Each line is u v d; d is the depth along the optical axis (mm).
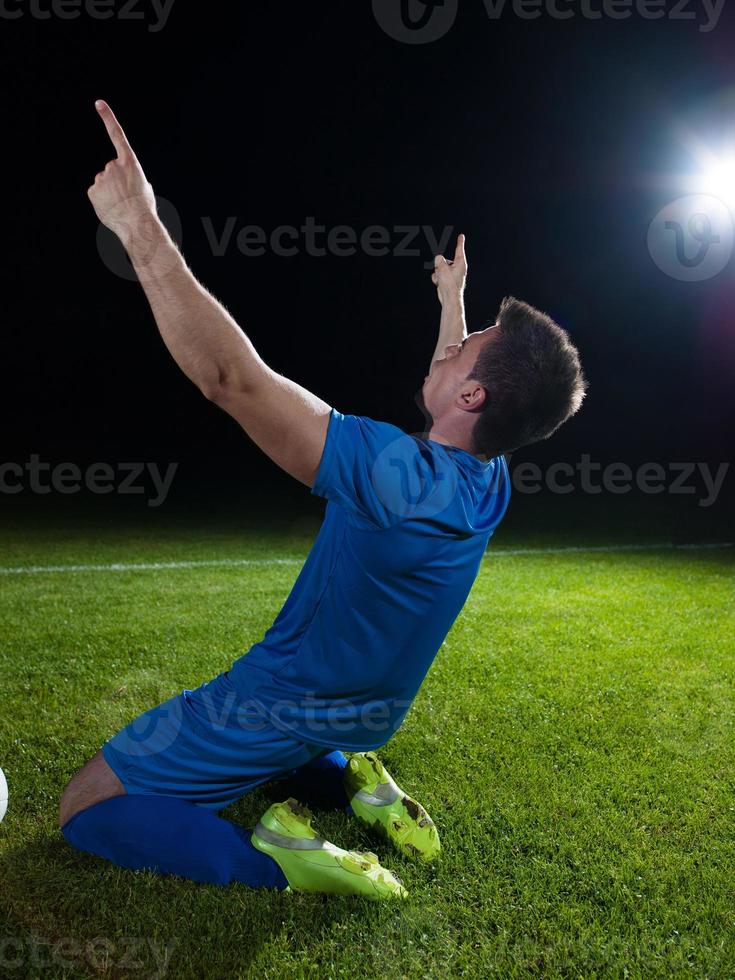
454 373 1503
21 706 2705
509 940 1584
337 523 1526
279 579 4902
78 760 2293
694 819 2068
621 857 1881
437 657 3434
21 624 3711
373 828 1916
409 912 1637
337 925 1586
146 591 4473
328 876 1660
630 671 3324
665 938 1600
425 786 2227
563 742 2566
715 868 1855
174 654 3344
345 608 1511
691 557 6223
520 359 1430
